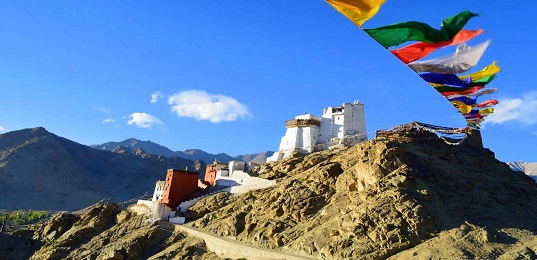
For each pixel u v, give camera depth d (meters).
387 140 68.44
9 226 105.31
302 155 90.75
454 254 42.59
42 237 85.94
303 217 60.12
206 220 72.25
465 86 21.70
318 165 74.62
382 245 47.03
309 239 52.50
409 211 50.78
